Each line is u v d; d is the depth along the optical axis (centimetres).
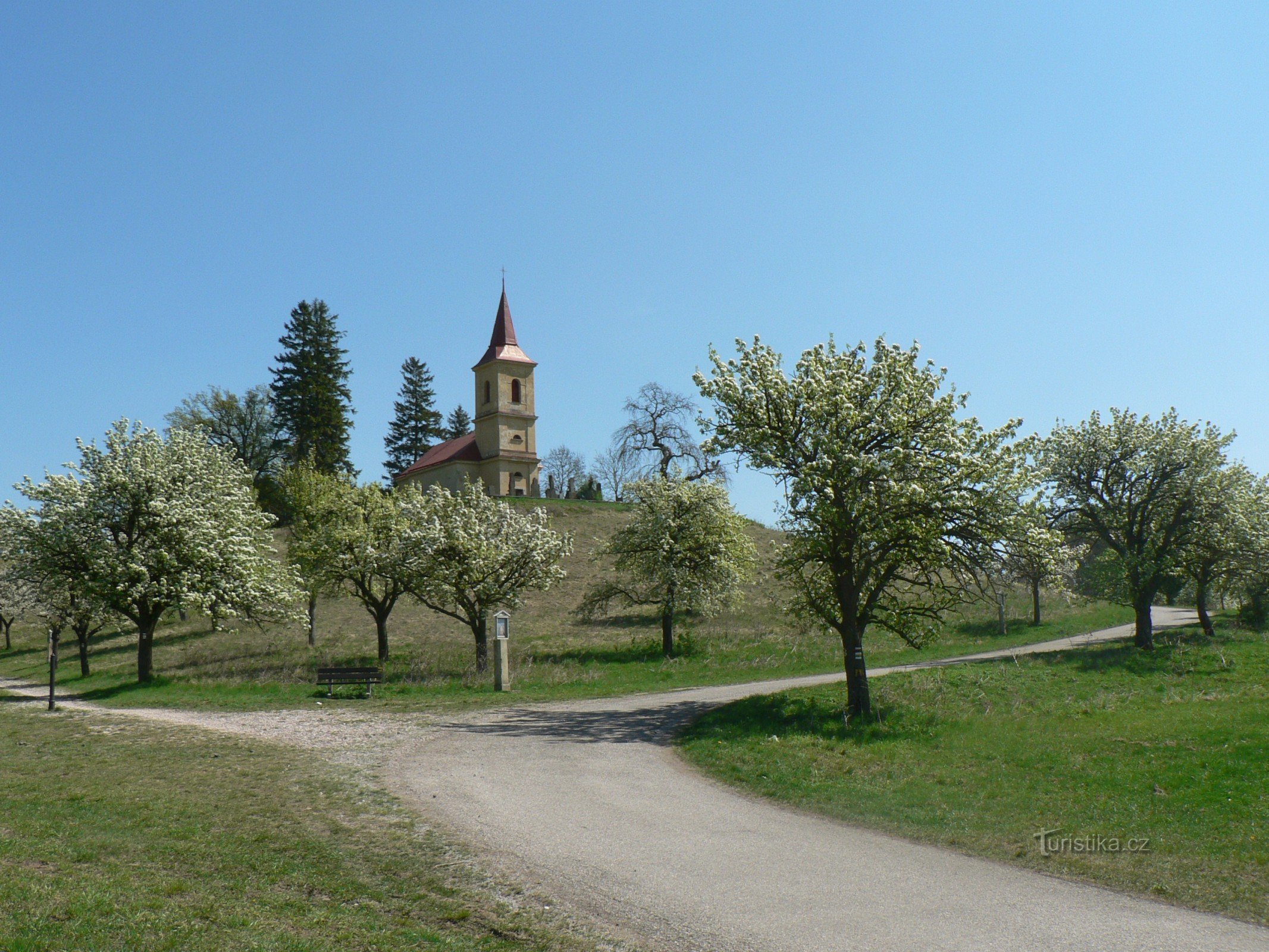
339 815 1291
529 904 942
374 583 6069
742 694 2759
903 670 3106
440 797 1407
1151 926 862
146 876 957
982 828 1230
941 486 2162
